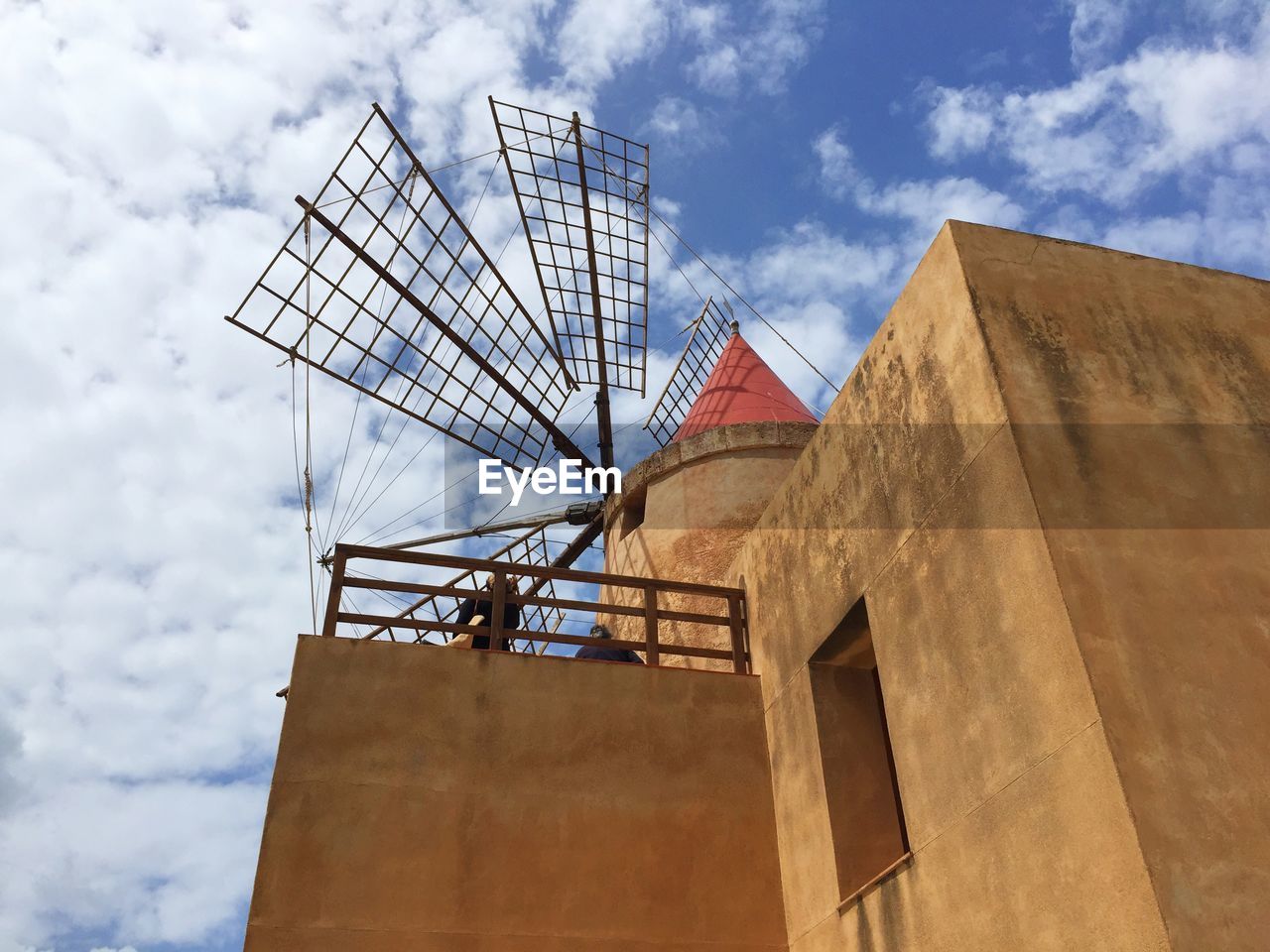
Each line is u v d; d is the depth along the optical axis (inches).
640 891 252.4
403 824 244.7
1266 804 156.1
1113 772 154.4
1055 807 166.2
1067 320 208.8
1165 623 171.5
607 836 257.3
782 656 283.3
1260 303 228.8
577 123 637.3
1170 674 165.6
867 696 265.6
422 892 237.5
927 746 205.0
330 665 261.3
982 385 199.3
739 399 533.3
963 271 210.5
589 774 264.8
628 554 482.9
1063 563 174.2
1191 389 205.6
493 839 248.7
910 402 227.9
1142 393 201.5
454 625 282.2
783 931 257.1
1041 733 171.9
